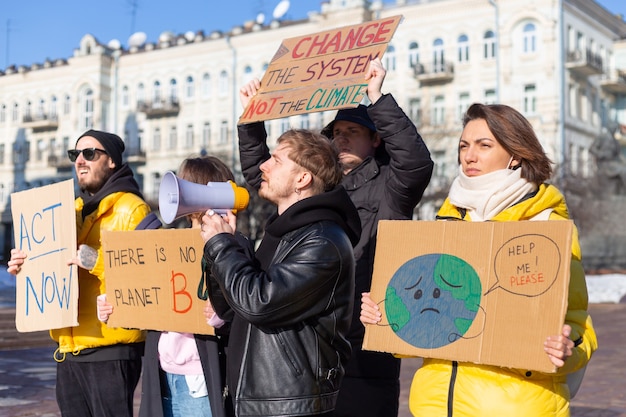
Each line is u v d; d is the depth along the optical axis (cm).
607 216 2962
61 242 388
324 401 275
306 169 289
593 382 841
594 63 4234
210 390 342
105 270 364
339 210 285
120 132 5153
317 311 271
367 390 356
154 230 346
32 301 403
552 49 3922
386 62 4269
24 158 5584
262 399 270
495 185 280
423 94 4166
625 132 4766
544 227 256
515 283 259
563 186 3014
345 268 274
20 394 756
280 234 282
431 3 4144
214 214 277
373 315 283
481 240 267
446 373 277
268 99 351
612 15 4600
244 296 263
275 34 4588
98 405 392
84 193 430
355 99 322
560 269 251
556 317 250
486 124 287
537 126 3947
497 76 3994
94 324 391
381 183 375
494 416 266
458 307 269
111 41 5328
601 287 2306
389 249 284
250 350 275
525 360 254
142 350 406
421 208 3447
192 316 336
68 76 5341
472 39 4062
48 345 1238
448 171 3862
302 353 271
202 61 4844
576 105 4147
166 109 4888
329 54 345
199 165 370
